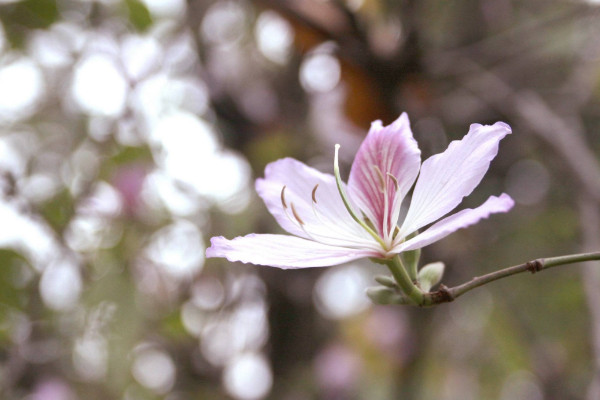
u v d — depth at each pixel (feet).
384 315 4.54
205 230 3.46
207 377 3.85
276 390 4.00
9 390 3.10
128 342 3.15
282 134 3.96
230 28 4.05
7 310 3.11
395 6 3.68
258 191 2.55
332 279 4.55
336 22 3.43
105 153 3.29
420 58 3.47
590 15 3.75
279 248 2.44
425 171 2.47
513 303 4.43
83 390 3.23
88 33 3.27
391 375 4.47
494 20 4.19
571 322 4.29
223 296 3.68
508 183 4.49
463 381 4.94
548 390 4.16
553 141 3.67
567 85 4.29
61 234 3.14
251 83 4.06
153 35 3.40
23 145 3.31
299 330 4.03
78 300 3.17
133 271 3.21
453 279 4.19
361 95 3.63
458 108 4.08
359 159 2.53
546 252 4.42
